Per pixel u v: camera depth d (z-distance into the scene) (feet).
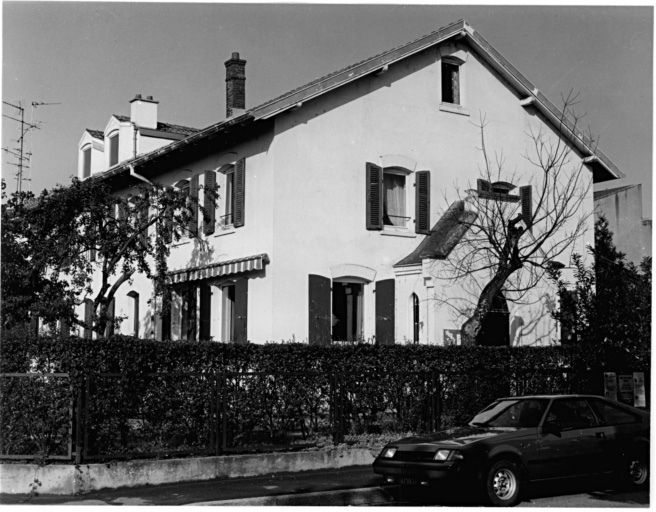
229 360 47.03
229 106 88.89
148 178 86.38
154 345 44.57
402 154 73.51
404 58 73.46
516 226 77.25
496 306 69.67
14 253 65.57
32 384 41.81
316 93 67.31
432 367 54.39
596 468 41.09
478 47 78.28
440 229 71.15
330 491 40.70
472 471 37.70
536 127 82.58
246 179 70.23
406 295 68.64
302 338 66.64
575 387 60.08
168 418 44.60
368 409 51.57
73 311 68.28
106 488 41.16
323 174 69.00
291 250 66.90
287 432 48.57
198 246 77.00
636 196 97.66
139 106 100.22
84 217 69.77
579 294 65.77
